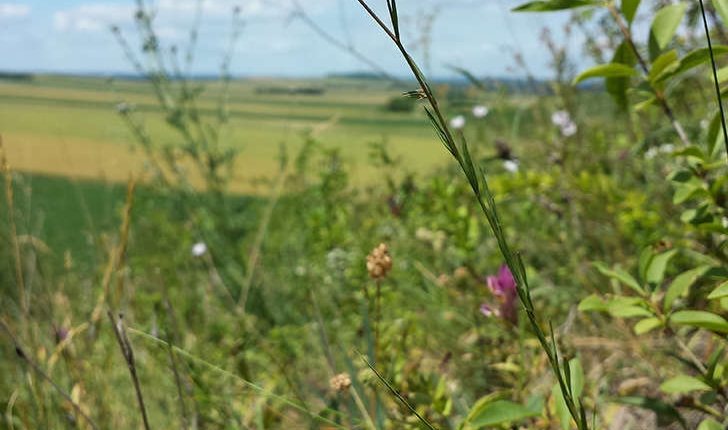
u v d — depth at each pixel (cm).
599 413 42
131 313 76
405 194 104
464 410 44
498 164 102
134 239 122
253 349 77
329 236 104
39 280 60
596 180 73
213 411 56
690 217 37
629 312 35
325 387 65
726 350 41
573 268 70
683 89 64
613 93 41
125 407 59
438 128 22
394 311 77
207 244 111
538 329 23
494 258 76
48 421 48
